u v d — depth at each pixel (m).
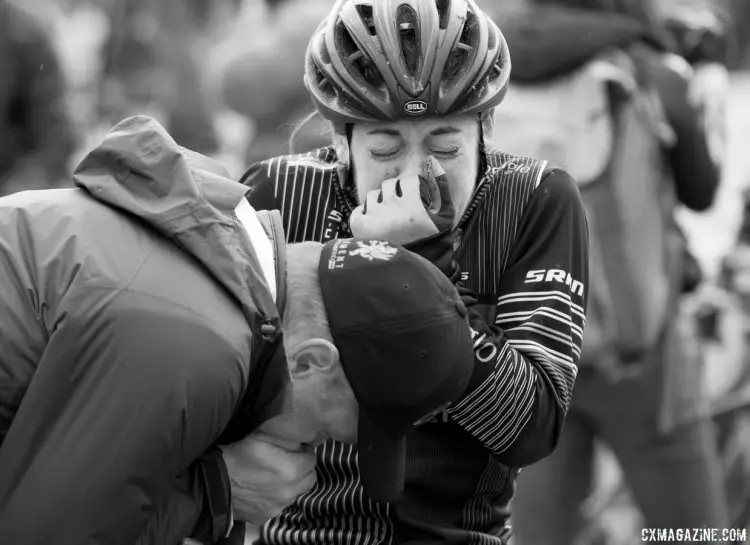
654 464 13.41
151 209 6.43
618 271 12.90
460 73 7.56
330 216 8.22
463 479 8.06
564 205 8.12
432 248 7.47
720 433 15.08
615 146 12.86
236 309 6.36
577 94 12.65
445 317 6.55
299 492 6.96
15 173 20.78
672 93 13.18
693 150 13.41
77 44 30.02
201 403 6.15
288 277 6.66
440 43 7.44
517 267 8.04
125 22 23.94
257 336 6.39
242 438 6.70
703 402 13.56
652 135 13.03
